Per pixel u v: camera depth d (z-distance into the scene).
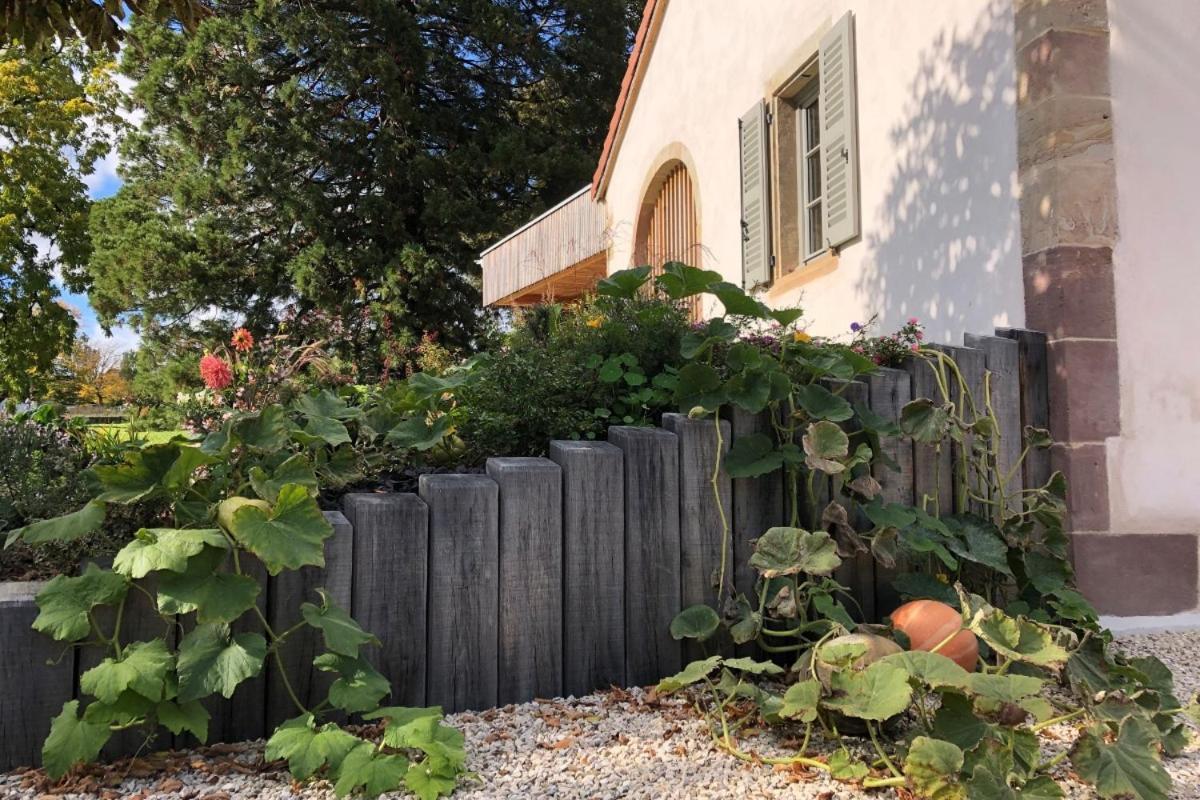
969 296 4.37
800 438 3.20
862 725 2.44
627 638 2.92
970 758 2.03
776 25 6.88
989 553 3.21
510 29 20.97
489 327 20.36
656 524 2.97
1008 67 4.07
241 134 19.22
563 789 2.14
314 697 2.52
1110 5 3.78
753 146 7.21
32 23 4.75
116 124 22.23
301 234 20.77
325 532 2.43
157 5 4.95
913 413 3.22
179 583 2.26
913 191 4.90
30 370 22.38
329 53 19.78
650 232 9.97
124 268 19.53
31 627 2.25
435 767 2.11
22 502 2.75
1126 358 3.68
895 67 5.11
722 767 2.27
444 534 2.71
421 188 20.95
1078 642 2.77
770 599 3.05
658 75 9.48
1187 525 3.69
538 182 21.53
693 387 3.16
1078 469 3.60
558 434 3.32
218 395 3.79
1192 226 3.78
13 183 21.00
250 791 2.12
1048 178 3.75
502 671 2.76
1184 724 2.60
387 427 3.44
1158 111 3.79
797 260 6.88
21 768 2.23
